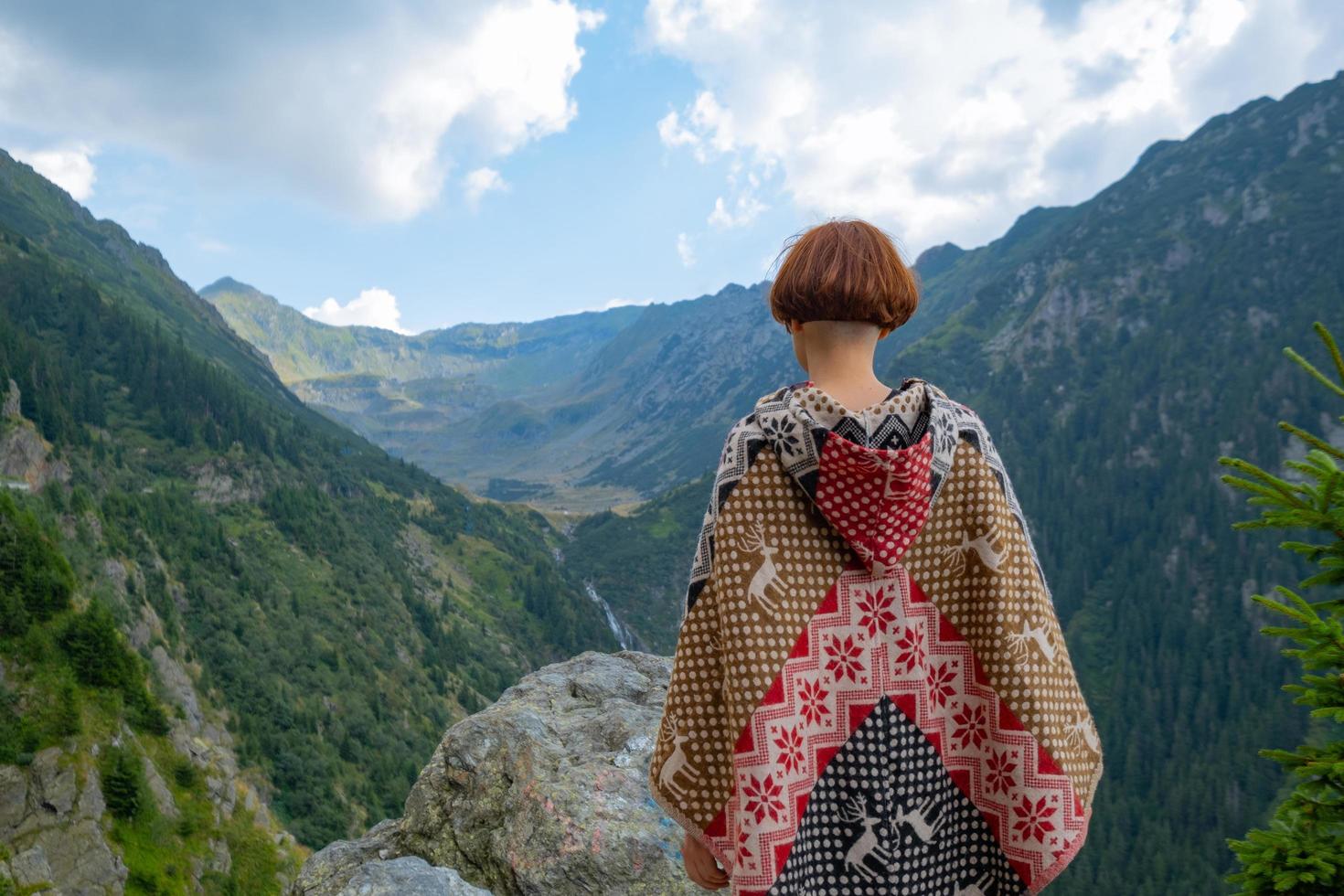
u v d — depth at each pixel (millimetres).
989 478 1897
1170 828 152625
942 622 1899
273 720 144000
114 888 77250
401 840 4922
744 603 1823
